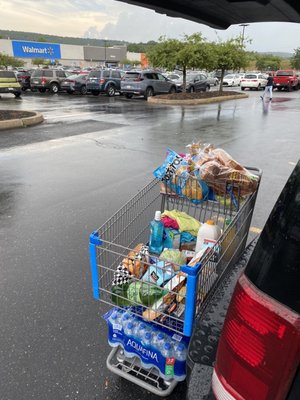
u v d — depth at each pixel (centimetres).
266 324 109
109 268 219
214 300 177
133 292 207
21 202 509
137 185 582
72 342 254
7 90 2089
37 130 1077
